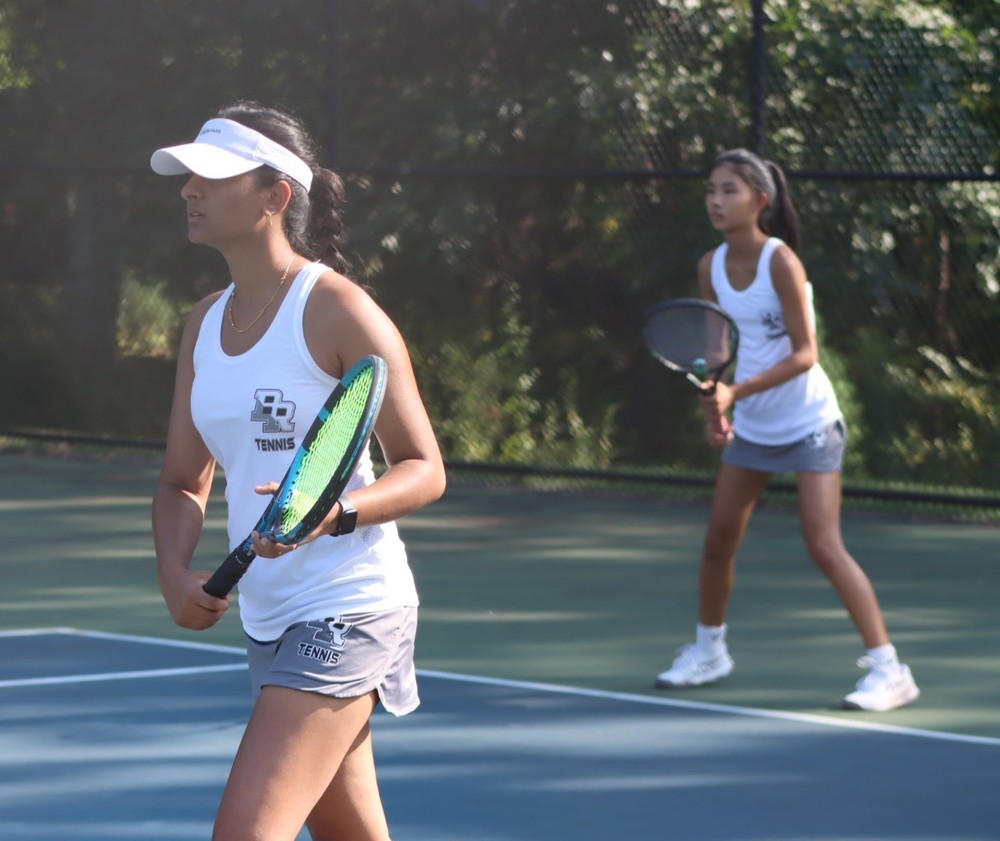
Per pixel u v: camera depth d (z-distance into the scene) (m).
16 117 34.78
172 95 33.16
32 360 35.59
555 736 13.77
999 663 16.88
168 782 12.36
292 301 7.66
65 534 25.20
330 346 7.62
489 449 31.14
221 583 7.54
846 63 28.05
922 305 28.98
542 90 30.14
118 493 29.55
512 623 18.86
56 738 13.62
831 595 20.62
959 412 28.53
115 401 34.94
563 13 30.09
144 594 20.55
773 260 14.72
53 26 34.03
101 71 33.62
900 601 20.28
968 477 28.39
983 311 28.92
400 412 7.66
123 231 34.31
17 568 22.33
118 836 11.09
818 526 14.95
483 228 30.80
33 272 35.44
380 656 7.66
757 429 14.95
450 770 12.71
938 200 28.73
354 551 7.69
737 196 14.87
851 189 28.67
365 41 31.33
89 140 34.16
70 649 17.28
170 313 34.25
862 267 28.88
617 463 30.34
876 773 12.74
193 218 7.77
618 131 29.95
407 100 31.03
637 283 30.05
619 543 24.59
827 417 14.89
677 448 29.98
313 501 7.11
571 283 30.53
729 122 29.17
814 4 28.42
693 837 11.10
